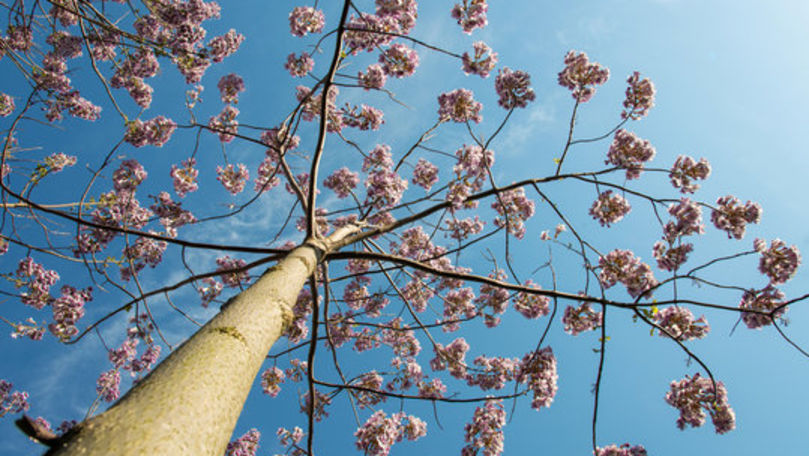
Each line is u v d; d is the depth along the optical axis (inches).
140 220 245.3
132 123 230.4
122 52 251.8
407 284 316.5
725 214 195.8
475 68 207.6
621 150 195.9
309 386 177.0
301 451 239.6
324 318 202.7
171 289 179.2
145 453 45.7
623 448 206.5
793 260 183.0
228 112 269.7
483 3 215.0
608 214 216.4
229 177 277.3
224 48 264.5
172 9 248.7
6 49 197.0
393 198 222.1
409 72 221.9
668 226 199.8
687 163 198.7
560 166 182.5
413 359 319.3
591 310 229.3
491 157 233.5
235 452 270.1
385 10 216.7
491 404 236.8
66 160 259.8
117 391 288.7
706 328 201.3
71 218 145.4
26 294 249.1
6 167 181.9
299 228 313.9
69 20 256.4
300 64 271.4
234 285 292.2
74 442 44.8
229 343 72.6
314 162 167.2
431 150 221.9
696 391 196.9
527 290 155.8
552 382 193.8
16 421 44.8
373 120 269.9
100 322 181.2
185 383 58.4
